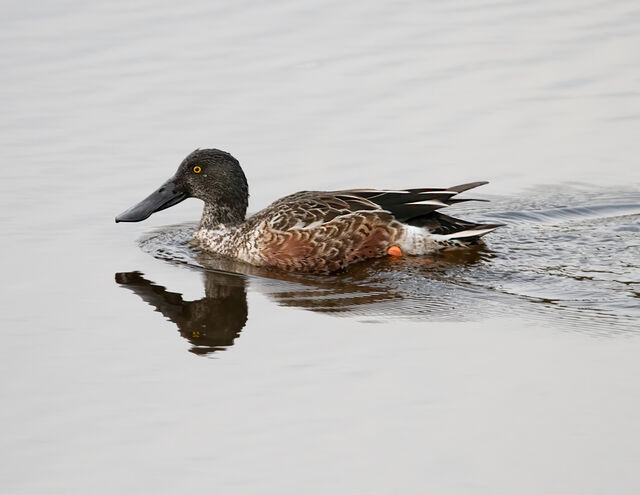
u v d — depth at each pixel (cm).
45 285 1406
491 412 1046
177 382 1132
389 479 952
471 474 953
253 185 1772
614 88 2089
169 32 2341
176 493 942
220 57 2228
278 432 1028
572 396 1070
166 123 1972
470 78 2141
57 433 1039
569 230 1605
